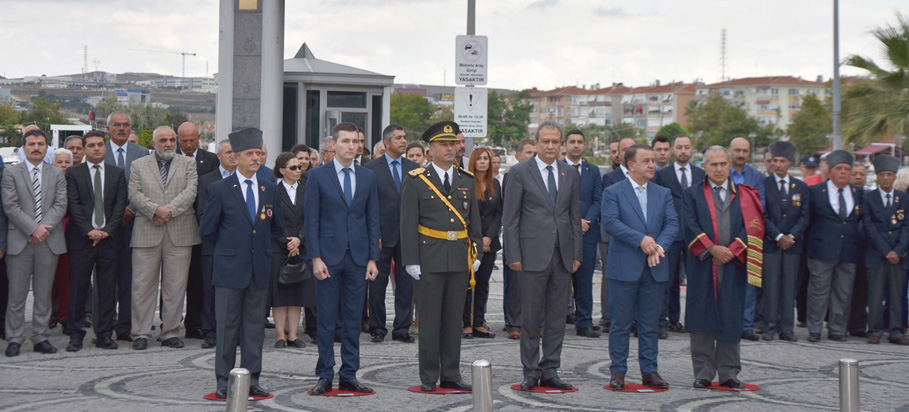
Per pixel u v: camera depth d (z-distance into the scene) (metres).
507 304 12.08
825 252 11.97
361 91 21.36
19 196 10.36
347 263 8.39
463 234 8.55
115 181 10.73
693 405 8.00
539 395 8.35
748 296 12.01
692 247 8.70
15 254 10.31
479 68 15.80
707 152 8.83
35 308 10.49
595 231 12.02
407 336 11.33
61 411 7.65
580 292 12.03
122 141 11.75
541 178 8.76
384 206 11.20
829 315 12.38
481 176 11.73
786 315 12.05
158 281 11.02
